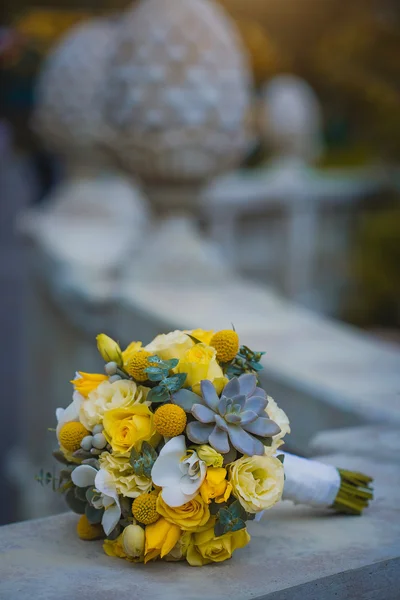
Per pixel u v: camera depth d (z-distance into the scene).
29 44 6.99
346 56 7.85
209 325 3.41
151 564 1.59
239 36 7.51
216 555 1.57
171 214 4.07
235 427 1.52
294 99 6.69
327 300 6.79
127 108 3.78
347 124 8.36
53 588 1.49
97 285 4.05
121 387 1.59
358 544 1.70
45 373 5.09
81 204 5.75
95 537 1.70
